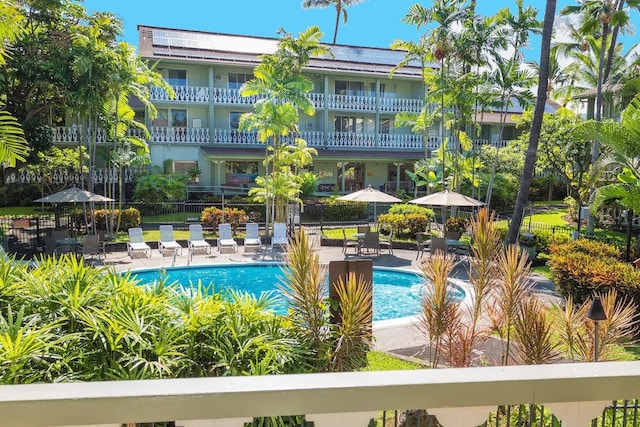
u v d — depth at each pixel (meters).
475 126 22.66
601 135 10.59
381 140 31.89
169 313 3.90
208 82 28.14
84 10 17.44
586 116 30.38
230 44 30.92
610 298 4.36
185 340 3.68
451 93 19.75
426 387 1.35
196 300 4.27
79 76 16.39
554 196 32.06
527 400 1.41
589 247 10.62
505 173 26.67
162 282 4.57
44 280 4.15
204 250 16.19
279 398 1.29
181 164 28.08
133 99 27.12
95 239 13.73
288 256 4.74
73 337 3.24
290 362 3.87
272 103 17.95
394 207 20.81
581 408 1.48
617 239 16.77
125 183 25.55
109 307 3.78
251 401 1.28
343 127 32.09
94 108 17.19
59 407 1.20
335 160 30.30
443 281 4.36
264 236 18.11
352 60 32.69
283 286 6.30
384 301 11.62
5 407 1.17
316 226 21.34
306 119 31.05
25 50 16.55
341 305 4.49
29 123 17.33
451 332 4.38
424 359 6.23
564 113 25.75
